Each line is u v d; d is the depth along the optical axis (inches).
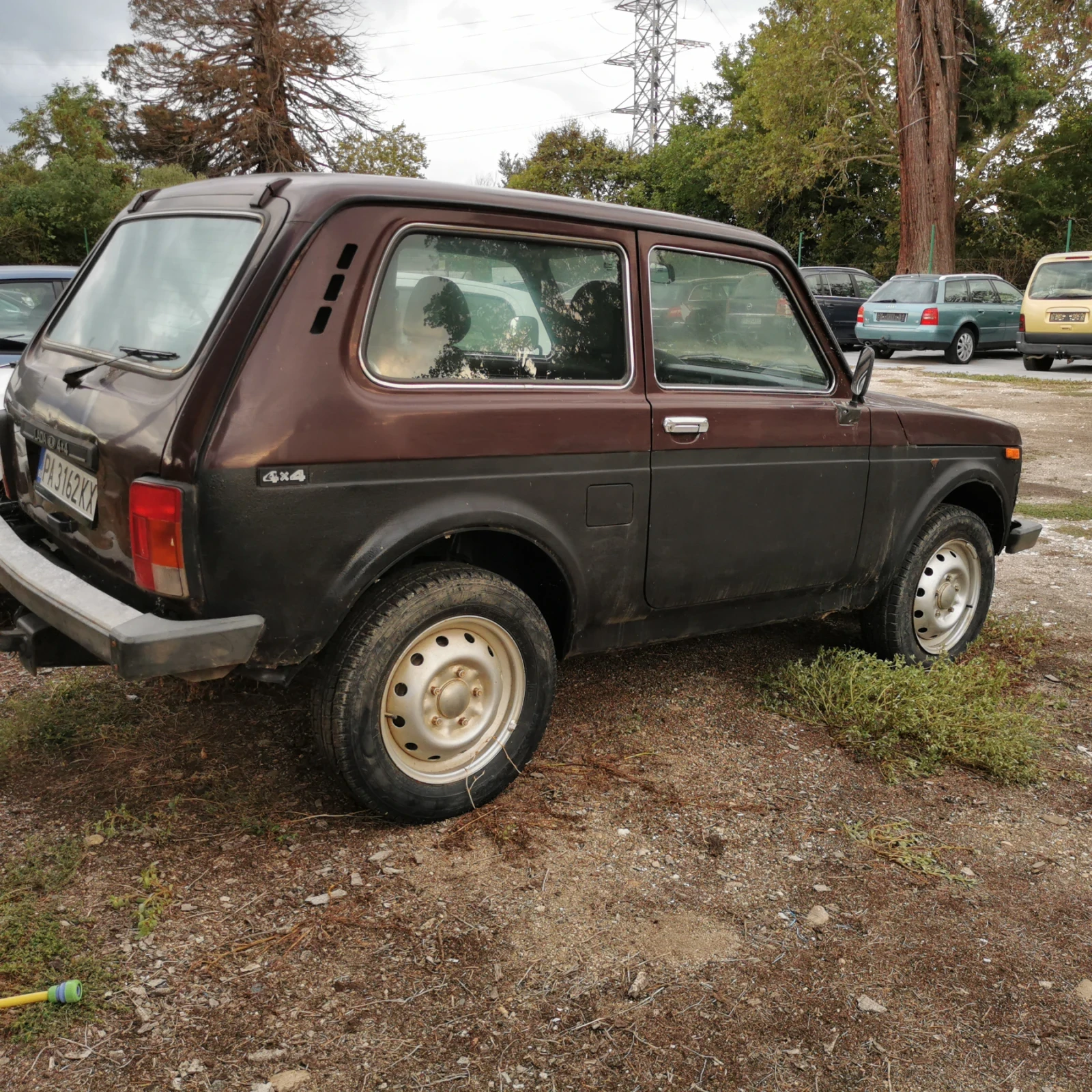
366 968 98.0
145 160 1932.8
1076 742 158.1
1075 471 391.5
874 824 130.0
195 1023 89.7
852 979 100.2
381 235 110.7
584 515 128.9
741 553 147.4
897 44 1040.2
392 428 110.6
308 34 1835.6
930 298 796.0
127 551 109.3
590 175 2199.8
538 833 123.6
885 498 164.9
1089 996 99.3
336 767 114.7
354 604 115.3
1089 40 1222.9
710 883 115.3
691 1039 91.0
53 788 127.8
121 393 112.0
